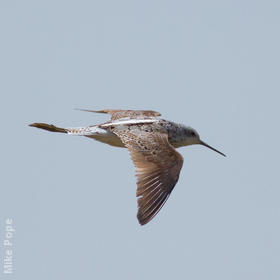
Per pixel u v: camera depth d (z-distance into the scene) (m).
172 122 17.33
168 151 14.57
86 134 16.08
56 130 16.06
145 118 17.12
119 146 16.47
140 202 13.73
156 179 14.05
